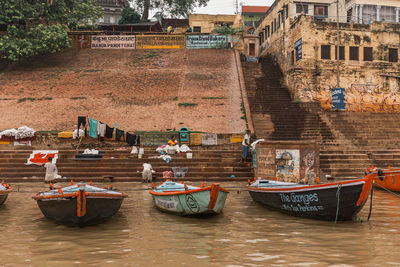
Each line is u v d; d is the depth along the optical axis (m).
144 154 19.81
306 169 15.48
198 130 22.38
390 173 14.62
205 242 8.27
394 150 20.12
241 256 7.27
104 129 20.52
